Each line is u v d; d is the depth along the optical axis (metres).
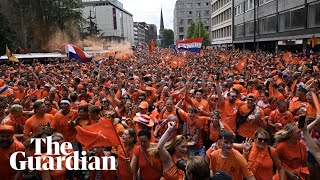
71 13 67.69
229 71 22.86
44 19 64.44
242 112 8.03
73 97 10.00
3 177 5.53
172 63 25.36
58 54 44.94
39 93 12.48
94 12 148.62
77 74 20.77
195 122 7.40
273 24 51.84
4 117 8.19
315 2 36.59
